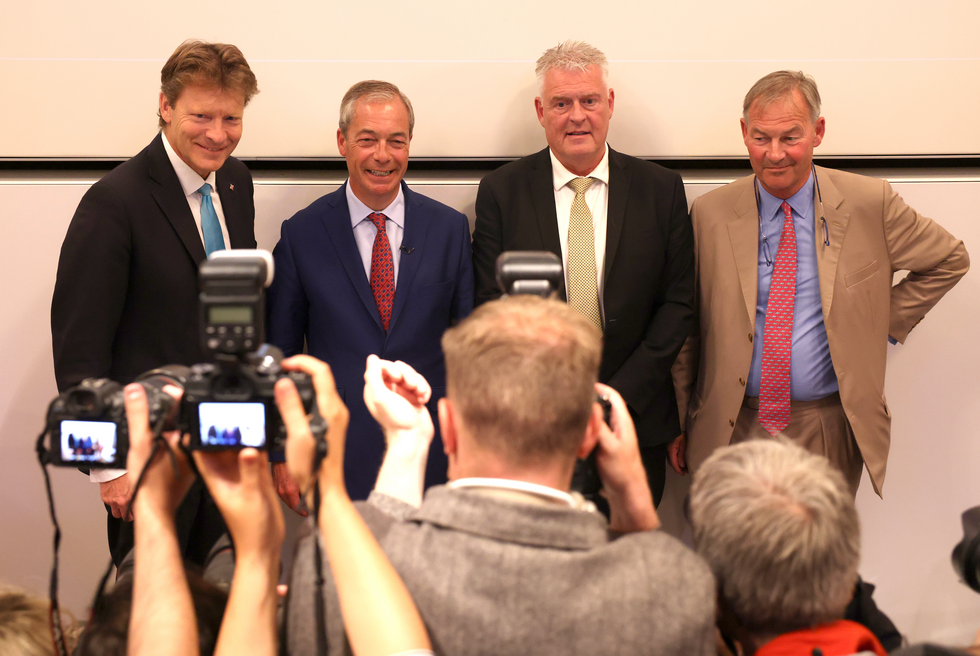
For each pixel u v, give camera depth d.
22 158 2.20
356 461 2.10
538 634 0.74
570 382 0.81
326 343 2.11
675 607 0.77
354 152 2.01
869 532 2.49
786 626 0.89
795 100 1.96
